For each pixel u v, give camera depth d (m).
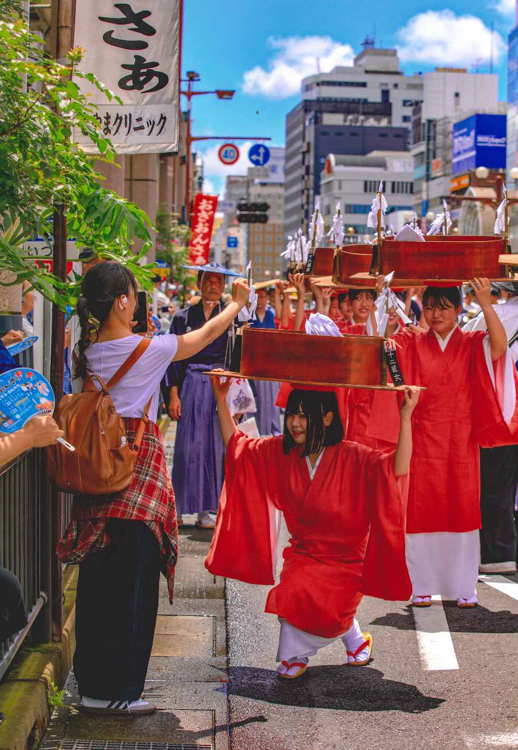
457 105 127.62
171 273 29.47
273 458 4.70
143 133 7.12
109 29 7.10
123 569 4.06
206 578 6.64
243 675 4.79
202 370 8.01
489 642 5.32
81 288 4.11
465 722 4.23
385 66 169.88
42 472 4.49
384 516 4.43
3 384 3.05
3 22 3.75
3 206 3.83
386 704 4.43
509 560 6.88
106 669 4.14
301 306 7.51
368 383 4.27
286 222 174.00
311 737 4.06
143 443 4.02
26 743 3.68
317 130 151.88
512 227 43.91
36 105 3.79
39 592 4.54
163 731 4.07
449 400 5.80
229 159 46.75
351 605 4.64
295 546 4.79
